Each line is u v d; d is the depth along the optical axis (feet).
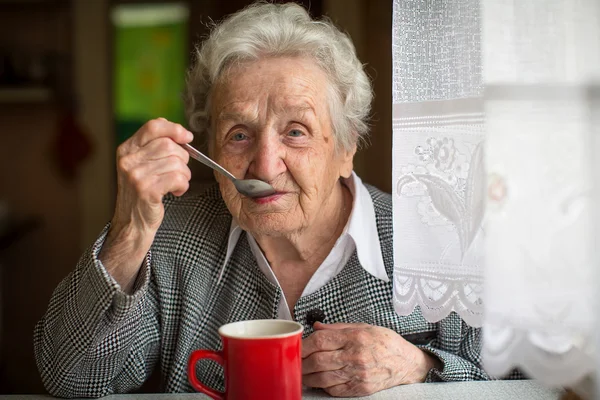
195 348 4.00
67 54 11.99
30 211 12.23
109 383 3.59
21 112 12.06
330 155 3.67
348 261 3.94
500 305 2.34
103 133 12.19
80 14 11.94
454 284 2.71
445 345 3.92
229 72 3.53
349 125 3.82
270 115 3.44
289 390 2.55
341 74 3.67
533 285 2.28
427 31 2.72
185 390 3.94
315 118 3.51
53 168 12.18
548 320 2.25
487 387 3.31
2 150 12.10
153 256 4.13
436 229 2.77
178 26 11.89
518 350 2.32
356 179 4.19
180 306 4.09
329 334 3.36
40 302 12.16
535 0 2.28
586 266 2.18
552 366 2.26
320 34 3.60
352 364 3.25
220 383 3.90
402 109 2.81
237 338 2.53
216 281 4.08
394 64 2.79
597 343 2.16
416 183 2.81
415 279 2.86
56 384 3.48
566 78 2.24
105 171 12.28
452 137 2.68
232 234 4.03
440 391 3.28
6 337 11.89
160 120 3.17
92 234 12.33
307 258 4.00
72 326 3.30
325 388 3.30
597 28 2.19
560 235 2.23
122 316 3.18
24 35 11.97
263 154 3.43
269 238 3.93
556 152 2.24
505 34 2.34
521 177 2.31
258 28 3.52
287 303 4.04
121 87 12.14
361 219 3.98
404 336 3.92
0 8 11.89
